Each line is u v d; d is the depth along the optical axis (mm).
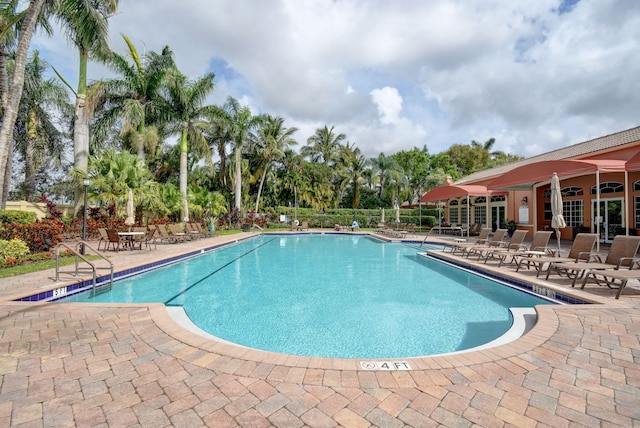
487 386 2537
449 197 18688
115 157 15070
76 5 11945
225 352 3137
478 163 40625
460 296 6410
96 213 15031
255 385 2555
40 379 2625
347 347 3982
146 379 2635
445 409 2246
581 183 15195
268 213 29031
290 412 2213
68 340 3410
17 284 5938
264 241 18719
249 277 8305
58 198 22625
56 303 4719
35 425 2057
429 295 6488
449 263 10133
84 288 6527
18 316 4145
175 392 2449
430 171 40344
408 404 2307
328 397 2393
